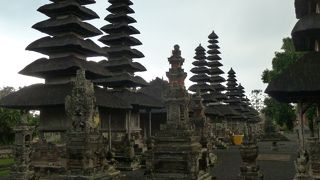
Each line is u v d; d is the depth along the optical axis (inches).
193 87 2242.9
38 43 1315.2
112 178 924.6
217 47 2571.4
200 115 1332.4
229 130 2571.4
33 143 1111.6
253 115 3309.5
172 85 866.8
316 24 906.7
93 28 1395.2
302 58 886.4
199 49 2301.9
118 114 1641.2
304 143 904.3
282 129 3784.5
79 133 860.6
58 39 1305.4
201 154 910.4
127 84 1704.0
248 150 836.6
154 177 828.0
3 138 2020.2
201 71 2269.9
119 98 1471.5
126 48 1690.5
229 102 2861.7
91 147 858.8
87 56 1437.0
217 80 2502.5
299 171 767.1
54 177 915.4
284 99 974.4
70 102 890.7
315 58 872.9
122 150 1286.9
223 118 2459.4
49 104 1176.8
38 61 1327.5
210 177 923.4
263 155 1589.6
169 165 828.6
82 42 1323.8
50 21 1337.4
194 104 1360.7
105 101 1314.0
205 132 1258.0
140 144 1608.0
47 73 1306.6
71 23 1291.8
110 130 1537.9
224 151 1854.1
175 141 830.5
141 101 1633.9
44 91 1259.8
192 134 851.4
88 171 837.8
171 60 876.6
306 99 921.5
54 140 1267.2
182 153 815.1
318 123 976.9
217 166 1250.0
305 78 824.9
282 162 1336.1
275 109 2869.1
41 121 1301.7
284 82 835.4
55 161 1071.6
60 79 1315.2
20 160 919.0
